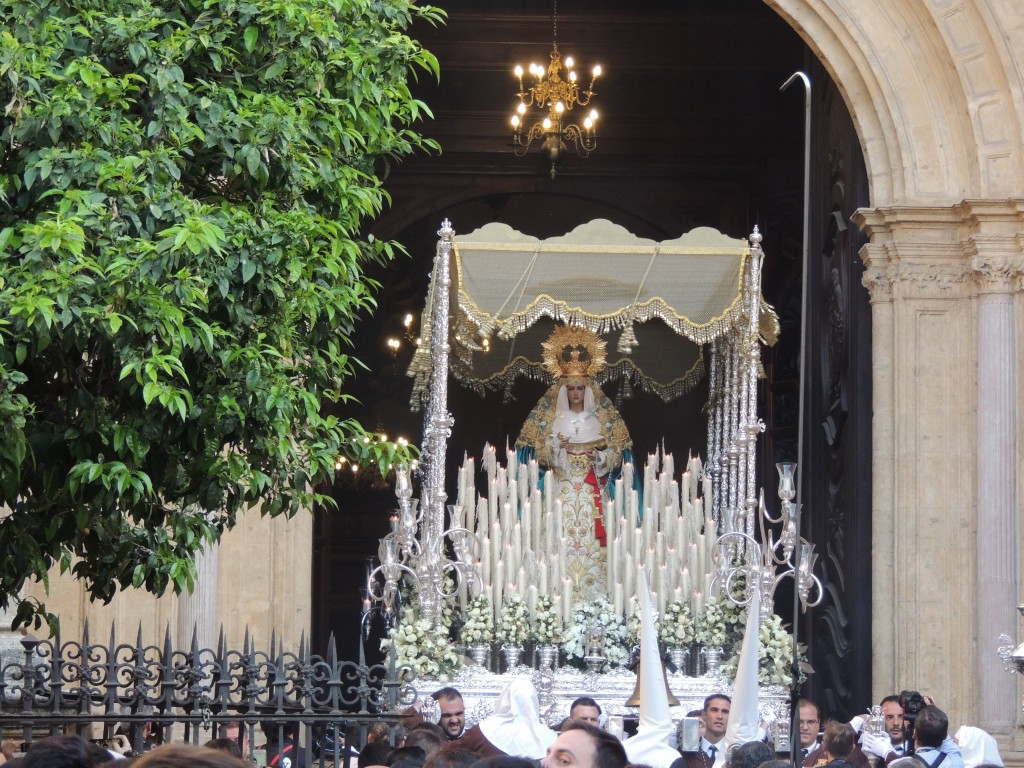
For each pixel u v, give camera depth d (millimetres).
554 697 19672
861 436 22906
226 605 22188
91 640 20891
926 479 22422
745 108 36219
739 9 34531
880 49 22875
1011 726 21625
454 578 21703
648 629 13695
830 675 23156
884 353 22719
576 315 20328
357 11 14273
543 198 38156
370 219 37469
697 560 20453
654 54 35469
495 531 20391
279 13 13461
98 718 14141
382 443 14109
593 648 19953
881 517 22578
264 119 13148
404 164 37062
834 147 24266
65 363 12656
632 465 21109
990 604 21859
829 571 23531
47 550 13180
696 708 19688
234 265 12773
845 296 23344
